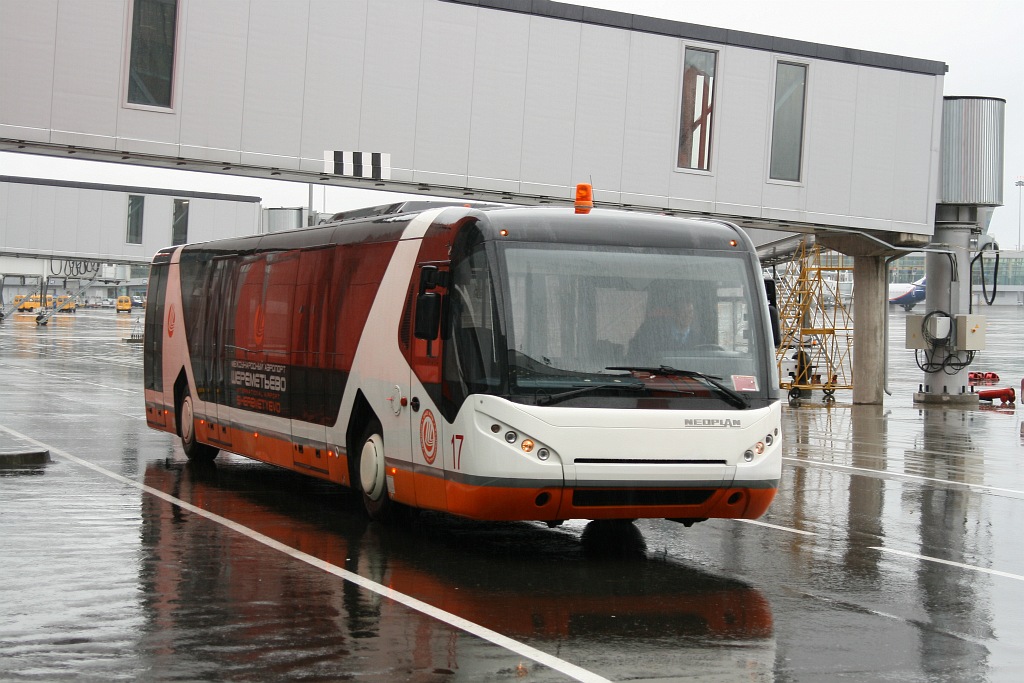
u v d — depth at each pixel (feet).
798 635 24.58
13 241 255.70
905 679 21.44
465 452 32.12
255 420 47.85
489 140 90.22
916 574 31.83
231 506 41.96
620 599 27.76
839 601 28.12
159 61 81.00
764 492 33.09
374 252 38.83
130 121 80.12
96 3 78.74
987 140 114.62
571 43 92.53
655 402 32.17
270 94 83.56
